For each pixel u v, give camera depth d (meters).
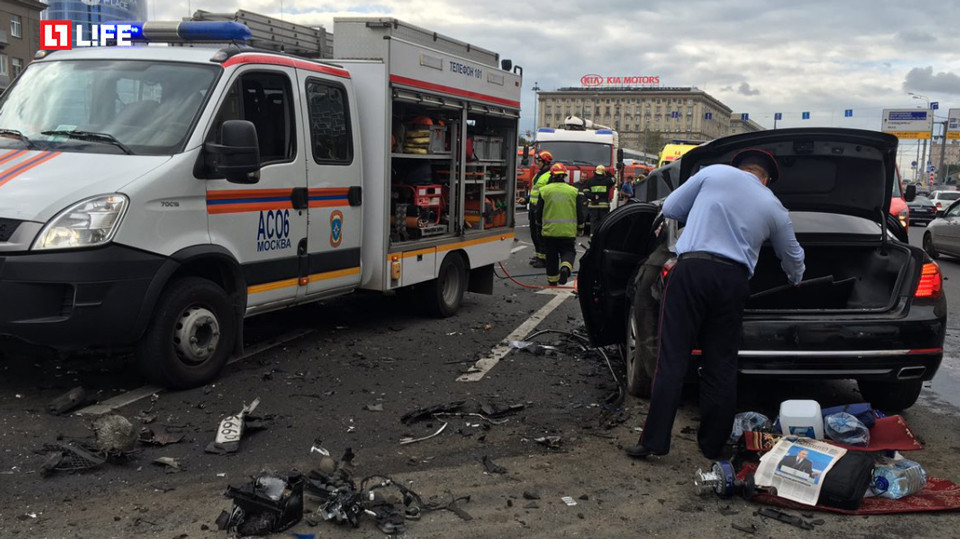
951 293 12.26
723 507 4.00
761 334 4.97
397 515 3.78
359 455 4.58
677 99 140.62
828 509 3.94
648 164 48.06
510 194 10.01
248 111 6.00
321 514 3.75
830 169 5.84
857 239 5.87
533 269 13.43
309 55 8.20
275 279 6.27
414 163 8.08
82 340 4.94
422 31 7.85
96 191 4.96
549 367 6.67
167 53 6.01
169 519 3.68
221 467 4.32
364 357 6.77
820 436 4.57
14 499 3.83
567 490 4.17
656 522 3.82
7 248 4.76
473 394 5.84
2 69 56.38
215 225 5.64
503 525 3.74
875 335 4.98
